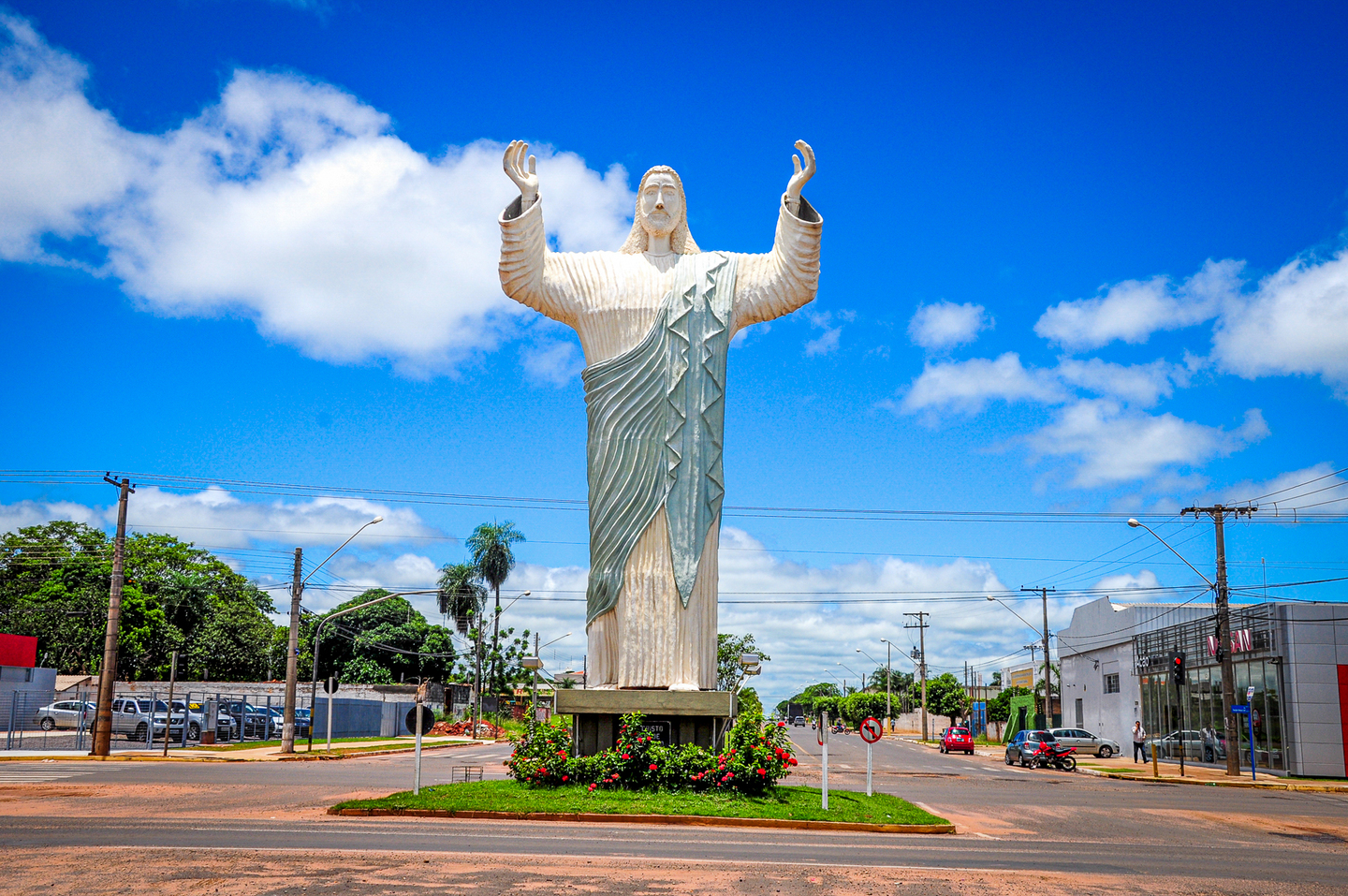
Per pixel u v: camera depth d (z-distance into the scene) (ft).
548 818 62.90
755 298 83.10
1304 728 140.46
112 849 46.88
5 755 125.18
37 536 269.64
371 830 55.88
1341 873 52.54
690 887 41.06
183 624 276.41
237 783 86.94
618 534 79.41
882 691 517.14
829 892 40.91
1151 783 130.31
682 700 75.46
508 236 79.46
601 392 81.00
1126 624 207.21
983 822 73.26
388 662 295.07
